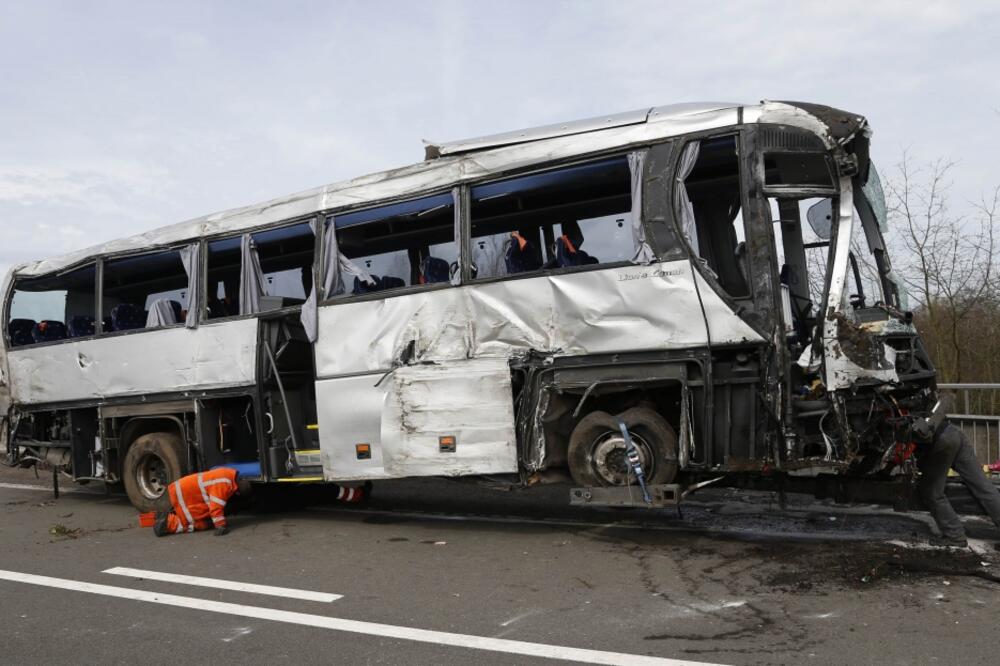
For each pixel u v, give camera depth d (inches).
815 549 249.1
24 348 445.7
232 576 252.4
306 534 318.3
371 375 307.1
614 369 259.9
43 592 240.7
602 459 263.3
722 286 267.4
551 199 280.2
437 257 302.5
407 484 444.5
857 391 233.9
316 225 329.7
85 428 420.8
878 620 183.5
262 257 356.2
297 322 353.4
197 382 363.9
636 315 255.9
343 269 323.3
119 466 402.3
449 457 284.7
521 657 171.9
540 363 272.7
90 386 407.8
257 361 346.6
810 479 256.7
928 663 158.7
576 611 200.7
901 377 237.0
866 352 231.8
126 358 390.9
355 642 185.9
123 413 391.9
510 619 197.0
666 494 249.8
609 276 260.5
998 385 342.6
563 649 174.7
